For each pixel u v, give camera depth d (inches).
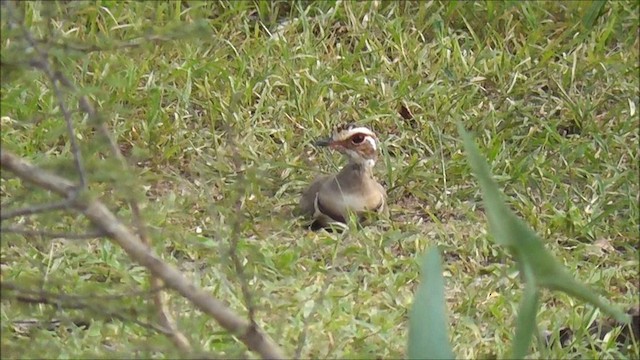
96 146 329.4
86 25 555.5
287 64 569.0
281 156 523.5
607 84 580.4
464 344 398.6
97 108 515.2
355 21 601.6
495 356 397.1
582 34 614.9
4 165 291.3
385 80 578.6
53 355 352.8
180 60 566.9
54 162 335.0
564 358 394.3
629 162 536.1
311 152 534.3
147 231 334.3
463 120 553.3
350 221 471.5
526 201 498.9
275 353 323.0
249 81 556.4
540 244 320.8
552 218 485.7
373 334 398.9
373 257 453.7
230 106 490.3
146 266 305.4
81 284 395.9
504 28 615.2
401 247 469.1
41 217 331.3
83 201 290.5
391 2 621.3
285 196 504.7
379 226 487.2
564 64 591.2
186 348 327.9
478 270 453.4
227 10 600.1
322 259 454.6
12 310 372.2
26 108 509.0
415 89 572.1
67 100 506.9
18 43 299.3
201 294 311.4
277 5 615.8
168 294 388.5
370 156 481.1
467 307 422.6
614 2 629.9
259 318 402.9
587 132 554.9
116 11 569.9
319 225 488.7
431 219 496.4
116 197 362.6
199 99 550.9
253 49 576.1
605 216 490.3
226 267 418.3
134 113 524.7
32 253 425.1
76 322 394.0
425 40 611.2
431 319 331.3
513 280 439.2
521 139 544.7
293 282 428.5
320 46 589.0
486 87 583.5
